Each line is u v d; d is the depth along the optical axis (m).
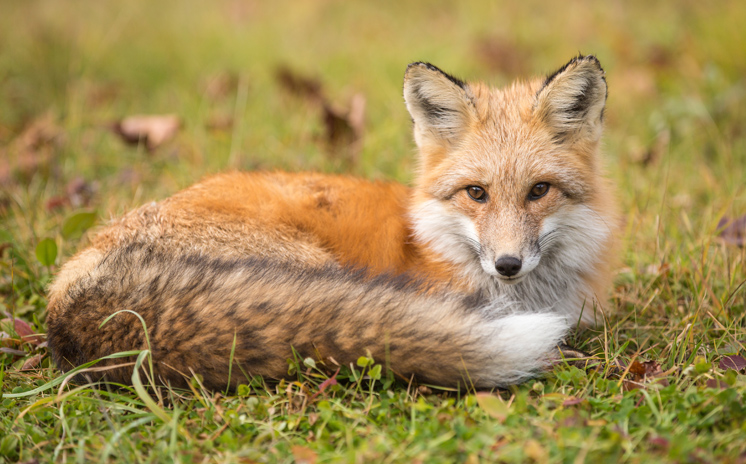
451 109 7.37
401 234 7.67
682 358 6.19
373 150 12.31
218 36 20.27
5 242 9.10
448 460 4.53
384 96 15.01
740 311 7.35
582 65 6.84
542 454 4.42
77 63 17.11
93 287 6.23
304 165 11.91
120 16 21.86
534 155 6.88
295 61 18.09
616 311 7.83
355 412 5.34
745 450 4.59
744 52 14.22
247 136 13.10
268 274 6.20
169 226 7.32
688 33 15.89
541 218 6.86
